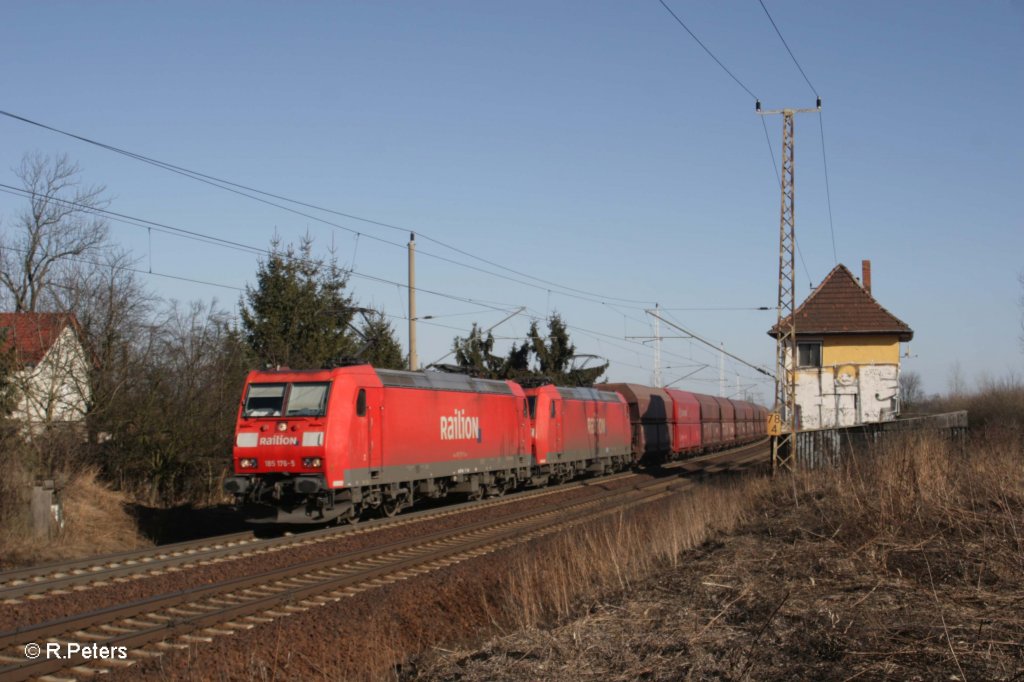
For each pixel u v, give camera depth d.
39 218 29.14
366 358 31.06
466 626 11.18
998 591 10.03
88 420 22.45
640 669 7.83
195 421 23.75
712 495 21.86
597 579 12.52
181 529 19.81
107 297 24.56
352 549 15.65
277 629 9.80
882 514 13.66
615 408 36.47
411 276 27.12
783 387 29.94
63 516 16.75
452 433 23.05
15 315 23.38
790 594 10.14
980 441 24.77
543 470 30.05
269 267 29.86
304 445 17.70
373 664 9.05
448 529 18.77
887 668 7.35
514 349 46.16
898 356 36.94
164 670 8.12
